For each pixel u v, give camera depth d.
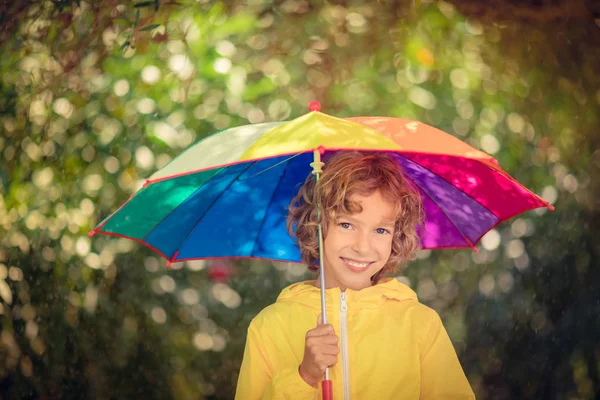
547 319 4.33
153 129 4.18
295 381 2.31
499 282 4.27
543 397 4.33
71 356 4.32
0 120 4.55
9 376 4.51
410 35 4.35
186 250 2.56
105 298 4.21
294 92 4.24
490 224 2.59
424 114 4.22
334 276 2.57
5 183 4.46
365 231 2.41
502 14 4.54
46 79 4.52
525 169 4.30
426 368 2.50
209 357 4.16
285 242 2.71
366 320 2.50
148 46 4.34
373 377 2.44
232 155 1.96
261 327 2.55
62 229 4.27
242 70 4.25
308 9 4.38
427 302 4.23
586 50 4.64
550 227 4.34
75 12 4.58
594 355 4.41
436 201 2.64
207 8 4.35
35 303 4.37
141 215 2.30
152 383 4.20
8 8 4.77
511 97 4.36
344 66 4.29
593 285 4.42
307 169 2.63
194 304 4.14
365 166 2.41
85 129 4.30
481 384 4.26
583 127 4.49
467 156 1.96
